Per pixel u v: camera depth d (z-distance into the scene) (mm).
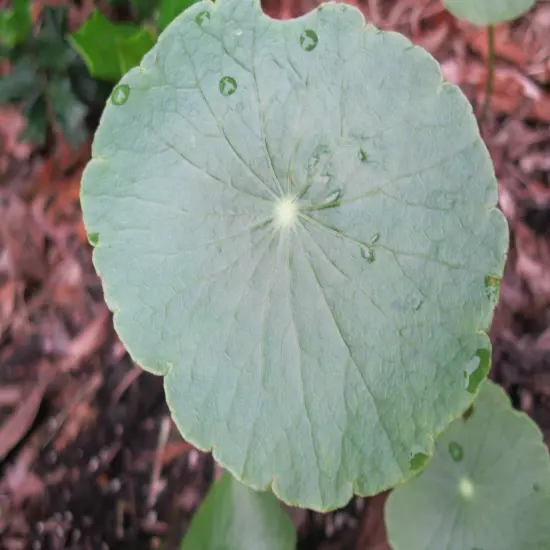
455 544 136
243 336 118
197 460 181
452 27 201
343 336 117
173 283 118
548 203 188
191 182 119
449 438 141
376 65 115
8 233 206
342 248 117
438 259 114
